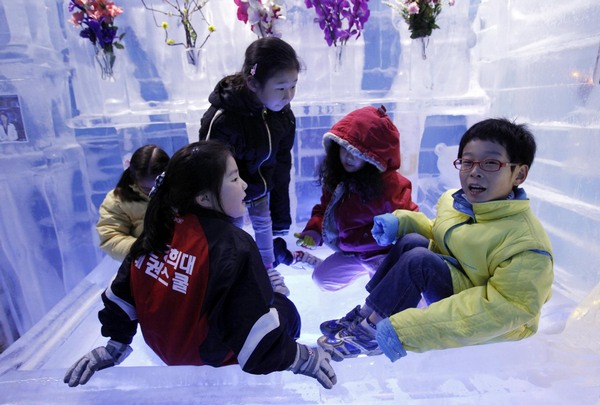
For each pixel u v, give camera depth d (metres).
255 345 0.89
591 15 1.47
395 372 1.07
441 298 1.19
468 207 1.22
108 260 2.09
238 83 1.53
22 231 1.84
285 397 1.00
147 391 1.02
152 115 2.14
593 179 1.51
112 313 1.05
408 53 2.19
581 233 1.58
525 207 1.14
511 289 1.03
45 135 1.89
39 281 1.91
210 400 1.00
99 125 2.10
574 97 1.59
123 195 1.59
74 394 1.03
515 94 1.99
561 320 1.38
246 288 0.91
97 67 2.05
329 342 1.26
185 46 2.03
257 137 1.61
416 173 2.31
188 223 0.99
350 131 1.57
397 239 1.45
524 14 1.89
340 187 1.71
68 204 2.08
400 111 2.22
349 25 1.99
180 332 0.96
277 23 1.92
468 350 1.10
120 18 2.06
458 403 1.00
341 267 1.77
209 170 0.97
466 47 2.16
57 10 2.02
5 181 1.77
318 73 2.17
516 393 1.01
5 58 1.72
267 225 1.83
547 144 1.78
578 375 1.04
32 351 1.46
